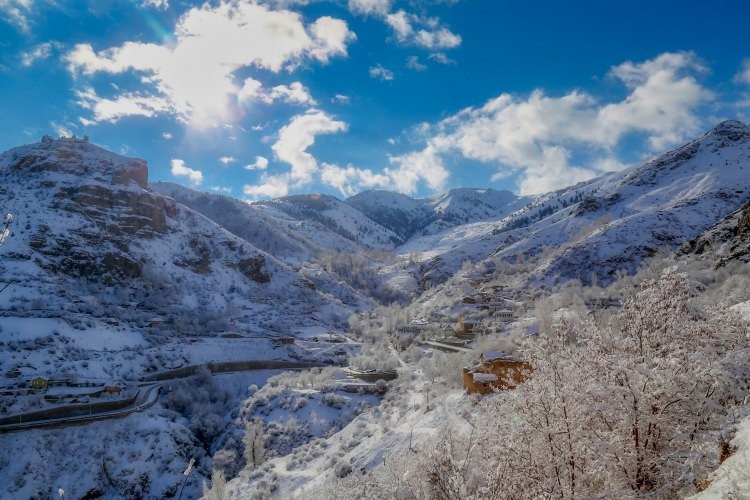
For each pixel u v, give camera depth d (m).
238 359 105.31
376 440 44.91
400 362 98.12
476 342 88.38
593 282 127.38
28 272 118.25
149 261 152.88
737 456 9.21
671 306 11.72
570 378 10.97
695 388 10.71
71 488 55.53
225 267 176.50
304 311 162.50
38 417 62.66
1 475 54.22
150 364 93.19
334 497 24.56
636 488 10.06
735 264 71.38
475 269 190.25
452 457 11.61
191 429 72.81
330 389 81.31
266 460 63.00
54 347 85.69
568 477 10.27
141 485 58.41
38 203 152.38
